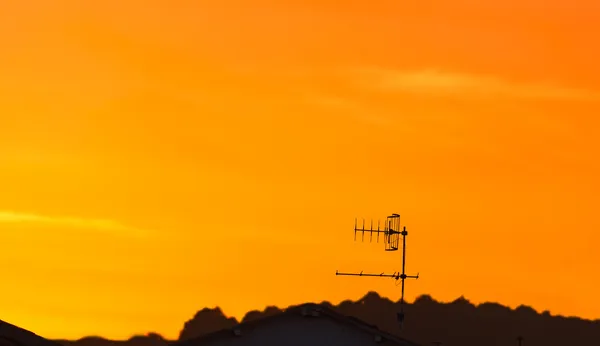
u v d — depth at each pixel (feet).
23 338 608.60
